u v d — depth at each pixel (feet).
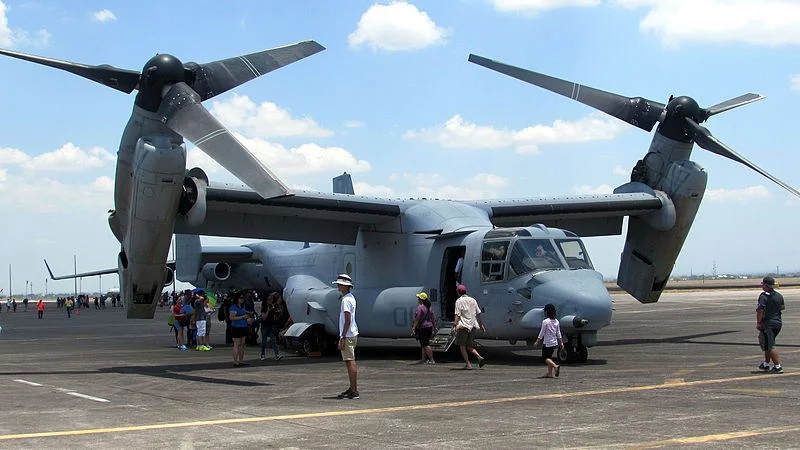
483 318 55.01
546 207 68.39
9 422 30.78
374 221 64.39
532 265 52.65
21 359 63.87
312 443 26.13
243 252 87.45
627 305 162.71
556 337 44.75
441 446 25.34
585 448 24.54
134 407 34.83
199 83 51.70
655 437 26.05
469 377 45.34
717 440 25.32
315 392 39.75
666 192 69.10
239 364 55.72
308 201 59.47
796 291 253.24
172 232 51.29
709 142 65.21
